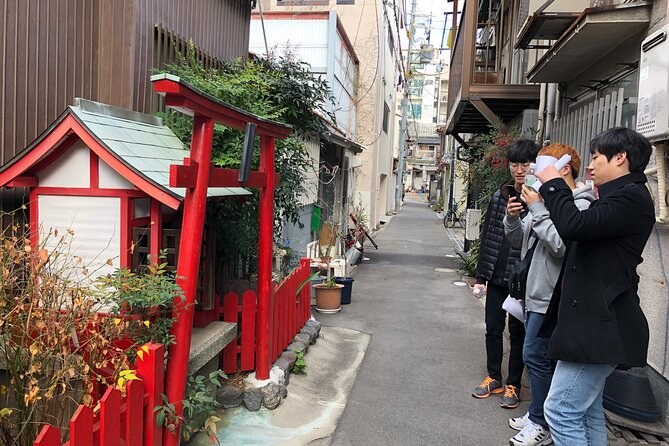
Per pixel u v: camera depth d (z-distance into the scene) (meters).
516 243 3.73
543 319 3.24
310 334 5.14
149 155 3.16
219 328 3.72
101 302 2.62
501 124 8.73
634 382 3.65
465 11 9.35
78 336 2.67
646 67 3.63
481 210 9.63
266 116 4.84
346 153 13.02
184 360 2.70
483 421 3.82
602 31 4.54
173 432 2.64
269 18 12.26
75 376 2.48
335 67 12.27
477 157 10.46
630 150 2.50
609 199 2.45
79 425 2.03
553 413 2.68
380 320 6.64
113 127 3.13
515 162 3.72
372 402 4.10
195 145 2.71
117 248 2.97
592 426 2.85
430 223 23.64
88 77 3.96
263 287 3.84
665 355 3.69
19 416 2.56
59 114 3.68
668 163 3.66
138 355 2.49
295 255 7.38
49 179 3.02
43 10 3.51
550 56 5.50
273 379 3.91
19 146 3.34
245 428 3.51
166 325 2.67
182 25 5.12
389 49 23.58
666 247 3.71
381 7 18.72
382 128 21.73
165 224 3.72
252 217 4.57
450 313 7.12
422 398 4.20
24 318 2.49
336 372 4.73
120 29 4.10
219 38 6.10
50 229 2.77
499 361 4.31
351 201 14.36
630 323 2.50
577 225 2.44
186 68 4.56
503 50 12.15
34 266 2.54
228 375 3.95
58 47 3.66
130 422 2.34
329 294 6.85
